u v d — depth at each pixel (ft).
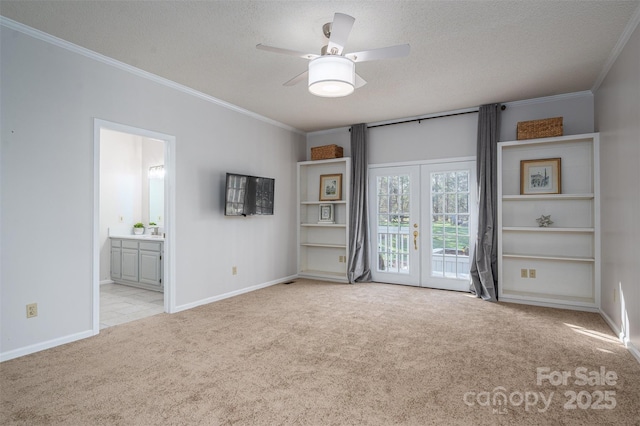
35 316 9.14
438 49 10.10
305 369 8.09
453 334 10.37
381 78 12.21
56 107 9.55
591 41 9.63
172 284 12.73
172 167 12.71
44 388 7.22
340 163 19.30
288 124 18.54
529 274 14.42
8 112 8.65
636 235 8.73
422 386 7.29
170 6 8.02
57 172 9.57
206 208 14.10
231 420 6.12
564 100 13.93
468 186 15.87
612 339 9.95
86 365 8.32
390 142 17.78
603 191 12.00
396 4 7.93
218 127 14.62
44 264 9.31
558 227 13.79
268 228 17.48
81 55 10.09
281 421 6.09
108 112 10.74
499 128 14.79
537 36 9.36
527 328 10.89
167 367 8.21
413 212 17.13
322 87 8.22
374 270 18.29
